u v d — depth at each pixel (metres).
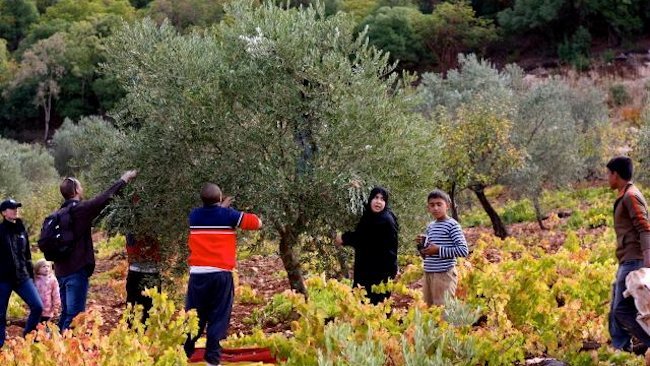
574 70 79.19
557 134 29.23
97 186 13.27
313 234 13.02
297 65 12.73
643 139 29.95
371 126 12.61
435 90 42.09
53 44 115.94
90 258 11.05
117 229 12.73
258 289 20.33
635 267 8.48
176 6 121.06
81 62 116.56
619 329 8.96
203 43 13.41
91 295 21.06
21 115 115.06
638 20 87.88
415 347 7.81
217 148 12.79
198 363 9.95
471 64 45.00
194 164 12.73
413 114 14.09
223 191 12.41
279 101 12.48
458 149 24.72
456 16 98.88
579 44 86.88
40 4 156.62
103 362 7.89
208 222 9.50
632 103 59.88
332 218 12.59
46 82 113.69
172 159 12.62
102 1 146.50
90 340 8.68
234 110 12.84
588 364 8.86
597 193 36.12
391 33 99.56
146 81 13.03
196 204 12.55
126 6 141.88
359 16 116.38
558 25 93.50
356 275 11.09
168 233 12.79
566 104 36.88
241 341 10.38
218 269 9.39
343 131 12.48
